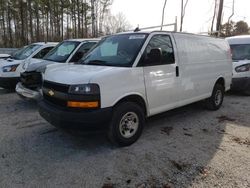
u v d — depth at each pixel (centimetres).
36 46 915
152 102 459
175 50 501
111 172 349
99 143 443
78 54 734
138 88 427
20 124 538
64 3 3319
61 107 393
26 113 617
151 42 458
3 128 513
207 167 364
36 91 604
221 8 1598
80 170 354
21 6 3025
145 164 370
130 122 429
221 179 334
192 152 412
